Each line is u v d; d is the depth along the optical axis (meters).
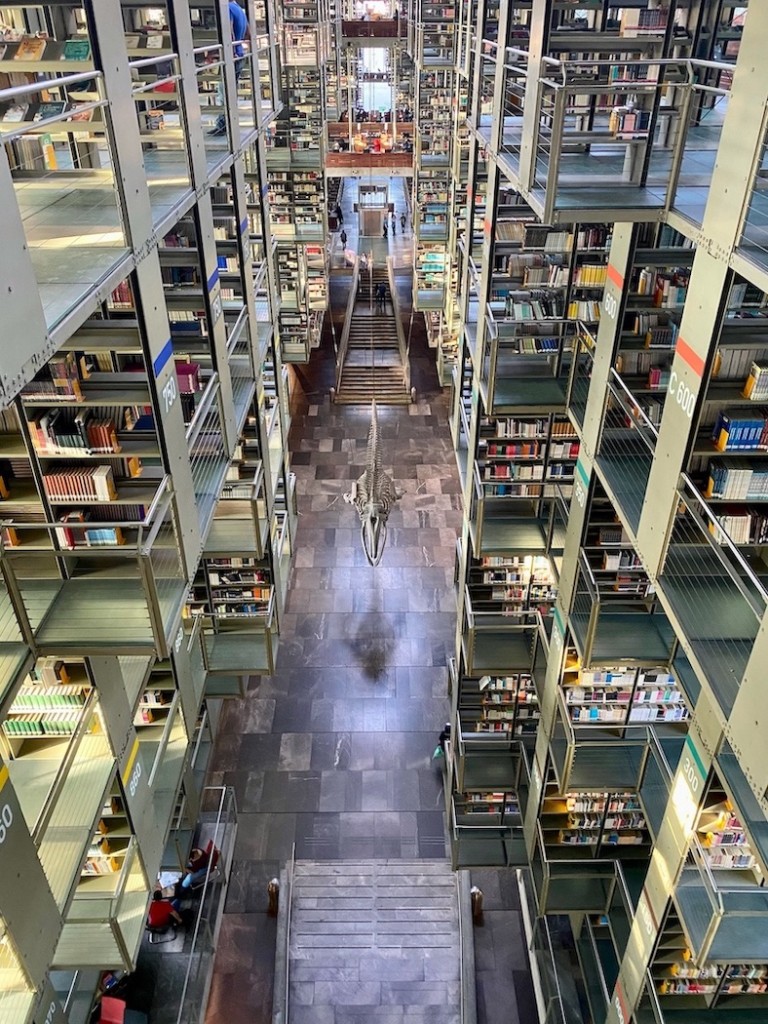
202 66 5.10
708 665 3.44
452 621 10.44
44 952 3.81
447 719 9.23
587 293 6.38
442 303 15.20
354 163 17.22
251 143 7.28
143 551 3.63
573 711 5.86
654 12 4.97
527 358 6.60
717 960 4.16
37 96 5.56
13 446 4.57
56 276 3.32
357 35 19.55
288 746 8.95
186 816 7.30
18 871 3.54
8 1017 3.68
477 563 7.41
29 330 2.65
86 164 5.59
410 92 20.39
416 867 7.92
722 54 6.29
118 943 5.11
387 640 10.16
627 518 4.38
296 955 7.27
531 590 7.43
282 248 13.95
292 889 7.66
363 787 8.57
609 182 4.35
